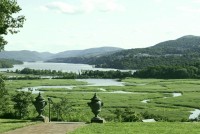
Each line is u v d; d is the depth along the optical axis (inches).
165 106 4756.4
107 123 984.3
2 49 1326.3
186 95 6136.8
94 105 1024.9
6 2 1165.7
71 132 818.2
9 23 1220.5
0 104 1998.0
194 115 3946.9
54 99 5324.8
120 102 5152.6
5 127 890.7
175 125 943.7
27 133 812.0
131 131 840.3
